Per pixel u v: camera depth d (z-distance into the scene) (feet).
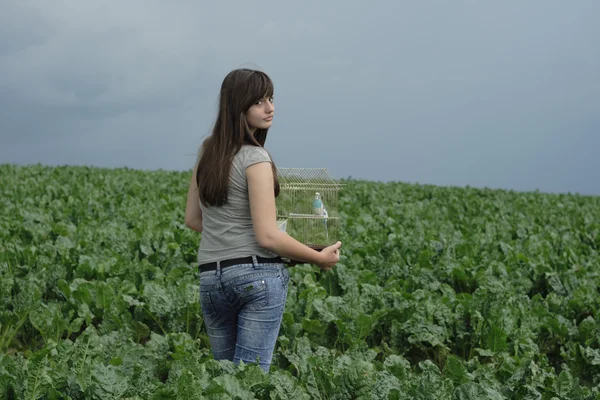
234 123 12.27
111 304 20.20
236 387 11.91
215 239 12.45
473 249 32.35
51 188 50.67
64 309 21.20
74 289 21.97
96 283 21.93
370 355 15.51
